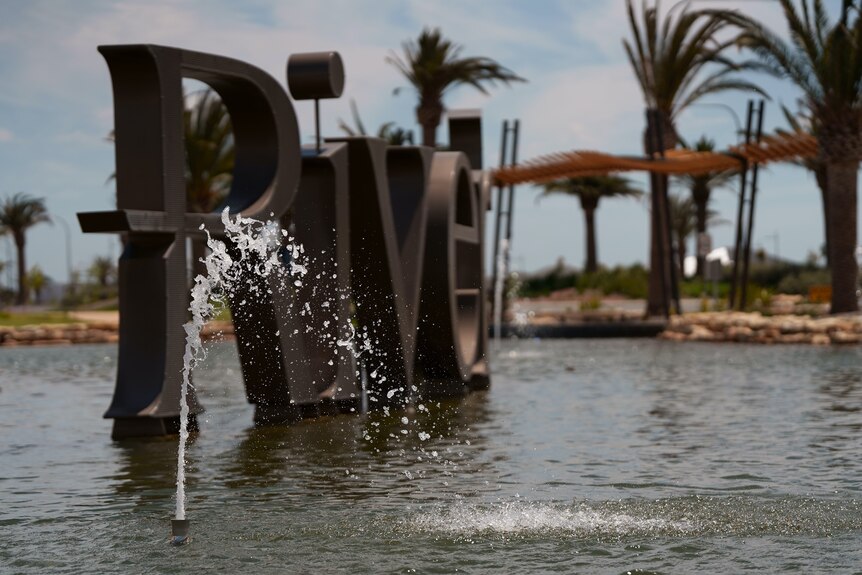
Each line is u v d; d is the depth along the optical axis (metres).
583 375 19.00
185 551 6.30
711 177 57.62
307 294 12.73
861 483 8.16
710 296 53.03
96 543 6.53
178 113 10.91
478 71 40.53
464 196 16.56
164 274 10.95
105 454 10.16
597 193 59.66
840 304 31.02
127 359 11.12
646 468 8.98
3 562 6.10
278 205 11.88
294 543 6.47
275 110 11.85
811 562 5.90
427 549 6.30
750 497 7.66
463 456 9.73
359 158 13.16
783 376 17.75
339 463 9.40
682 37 35.62
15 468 9.44
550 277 60.88
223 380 19.36
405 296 14.05
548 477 8.62
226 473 8.94
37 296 92.12
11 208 77.88
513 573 5.77
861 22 29.00
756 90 33.38
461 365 15.54
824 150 30.61
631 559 6.04
